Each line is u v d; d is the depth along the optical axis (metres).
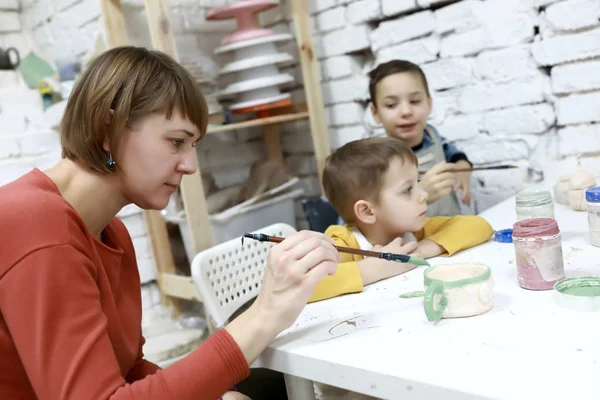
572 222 1.24
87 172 0.90
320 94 2.31
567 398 0.59
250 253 1.37
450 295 0.84
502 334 0.76
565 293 0.83
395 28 2.12
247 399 1.02
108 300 0.89
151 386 0.76
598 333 0.72
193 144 0.95
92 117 0.85
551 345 0.71
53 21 2.51
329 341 0.84
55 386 0.74
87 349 0.75
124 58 0.88
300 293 0.84
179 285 2.27
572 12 1.70
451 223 1.28
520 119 1.90
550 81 1.82
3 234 0.77
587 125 1.77
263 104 2.22
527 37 1.82
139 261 2.41
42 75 2.50
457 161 1.96
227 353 0.80
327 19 2.33
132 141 0.87
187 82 0.90
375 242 1.35
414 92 1.85
